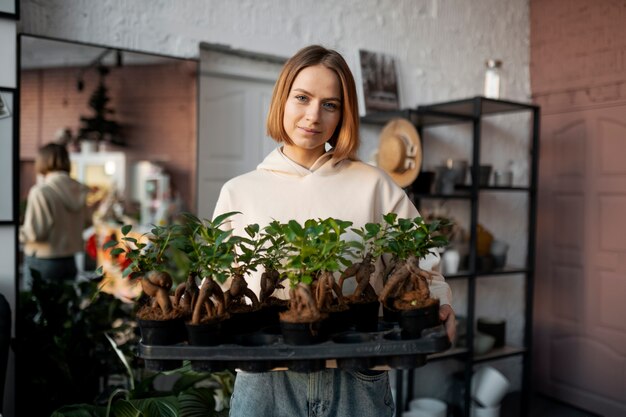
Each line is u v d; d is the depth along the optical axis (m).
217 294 1.10
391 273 1.19
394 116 2.66
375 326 1.18
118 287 2.51
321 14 2.70
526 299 3.12
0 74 2.00
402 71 2.95
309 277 1.06
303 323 1.04
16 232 2.06
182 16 2.37
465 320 2.92
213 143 2.78
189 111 2.86
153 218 3.37
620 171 3.04
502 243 3.04
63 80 3.12
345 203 1.24
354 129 1.23
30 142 3.11
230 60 2.67
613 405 3.08
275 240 1.16
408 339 1.10
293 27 2.63
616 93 3.03
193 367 1.07
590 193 3.20
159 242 1.15
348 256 1.23
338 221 1.09
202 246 1.09
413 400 2.94
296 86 1.17
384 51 2.89
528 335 3.10
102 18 2.20
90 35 2.18
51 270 2.72
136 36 2.28
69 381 2.07
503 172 3.06
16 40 2.02
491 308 3.37
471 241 2.80
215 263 1.08
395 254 1.18
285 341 1.07
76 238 2.86
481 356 2.92
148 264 1.13
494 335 3.09
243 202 1.26
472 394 2.94
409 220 1.16
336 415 1.19
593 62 3.14
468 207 3.22
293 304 1.09
